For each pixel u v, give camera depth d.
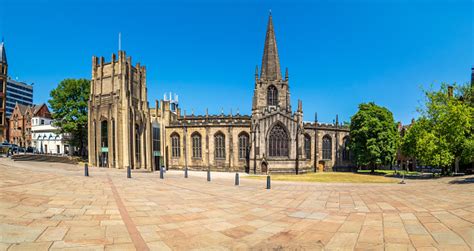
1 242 8.38
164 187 24.44
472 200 17.03
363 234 10.83
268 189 26.67
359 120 57.56
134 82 54.41
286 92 63.38
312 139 65.50
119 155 48.56
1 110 80.69
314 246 9.49
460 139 40.44
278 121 57.91
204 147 62.62
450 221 12.03
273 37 65.44
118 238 9.68
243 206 16.95
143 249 8.78
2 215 11.10
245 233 11.05
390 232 10.94
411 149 45.50
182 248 9.08
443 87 46.47
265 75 64.25
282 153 58.06
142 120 54.81
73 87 58.31
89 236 9.66
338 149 68.12
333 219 13.53
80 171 35.81
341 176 49.78
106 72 52.53
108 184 23.67
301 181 38.31
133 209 14.51
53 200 14.95
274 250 9.09
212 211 15.09
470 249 8.66
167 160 64.56
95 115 52.41
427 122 45.12
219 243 9.73
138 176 34.78
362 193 23.70
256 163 55.44
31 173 25.62
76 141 61.88
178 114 79.31
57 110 58.72
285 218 13.78
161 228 11.30
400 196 20.86
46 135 81.88
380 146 53.97
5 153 57.06
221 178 40.28
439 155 40.50
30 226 10.15
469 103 48.06
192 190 23.59
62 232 9.84
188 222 12.48
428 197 19.45
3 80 81.69
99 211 13.47
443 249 8.76
